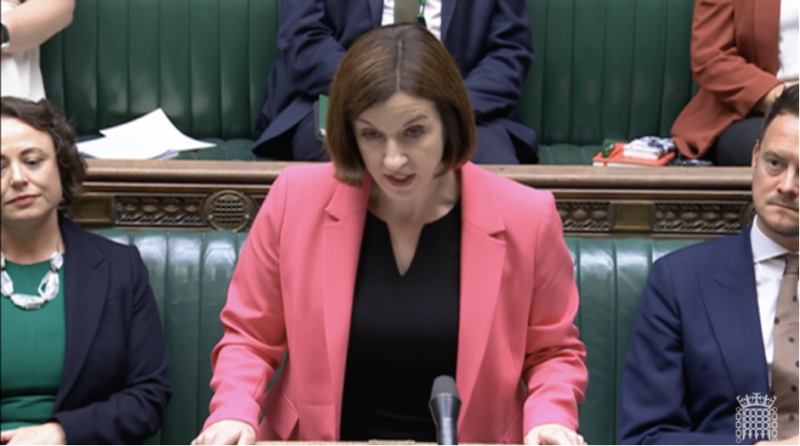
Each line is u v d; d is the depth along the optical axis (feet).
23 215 29.32
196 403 35.53
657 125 50.01
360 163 23.31
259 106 49.44
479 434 25.36
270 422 26.35
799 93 28.25
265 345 25.99
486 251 24.39
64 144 30.50
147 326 32.17
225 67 49.08
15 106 29.32
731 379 29.12
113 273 31.58
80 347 30.37
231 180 37.14
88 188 37.11
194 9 48.70
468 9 45.96
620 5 49.19
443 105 21.66
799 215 28.19
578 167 38.24
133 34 48.52
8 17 40.01
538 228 24.76
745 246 30.17
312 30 45.29
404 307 24.76
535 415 23.85
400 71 21.12
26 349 30.12
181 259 36.14
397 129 21.34
